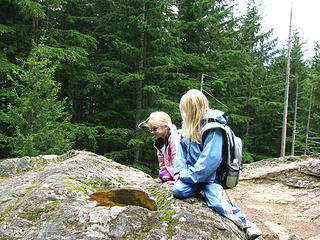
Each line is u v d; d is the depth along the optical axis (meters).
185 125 1.80
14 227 1.51
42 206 1.70
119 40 9.12
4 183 2.53
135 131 9.66
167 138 2.54
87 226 1.43
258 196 4.17
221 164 1.78
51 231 1.41
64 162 3.08
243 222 1.83
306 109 15.61
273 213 3.49
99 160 3.65
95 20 10.45
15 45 8.12
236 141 1.76
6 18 8.10
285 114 12.90
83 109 12.66
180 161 1.90
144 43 9.46
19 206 1.73
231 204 1.91
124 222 1.47
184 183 1.82
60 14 9.90
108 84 10.49
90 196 2.08
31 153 5.67
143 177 3.31
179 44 10.21
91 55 11.03
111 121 10.78
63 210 1.58
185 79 10.98
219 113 1.75
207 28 11.95
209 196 1.77
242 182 4.98
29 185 2.26
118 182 2.73
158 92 8.97
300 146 16.52
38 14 7.18
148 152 10.84
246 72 12.88
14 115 6.13
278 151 16.39
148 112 9.34
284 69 16.67
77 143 9.93
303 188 4.50
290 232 2.90
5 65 6.87
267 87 15.58
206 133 1.69
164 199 2.01
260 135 16.41
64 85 11.03
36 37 8.10
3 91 7.45
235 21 13.30
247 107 15.46
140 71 9.40
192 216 1.56
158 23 9.16
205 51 12.55
